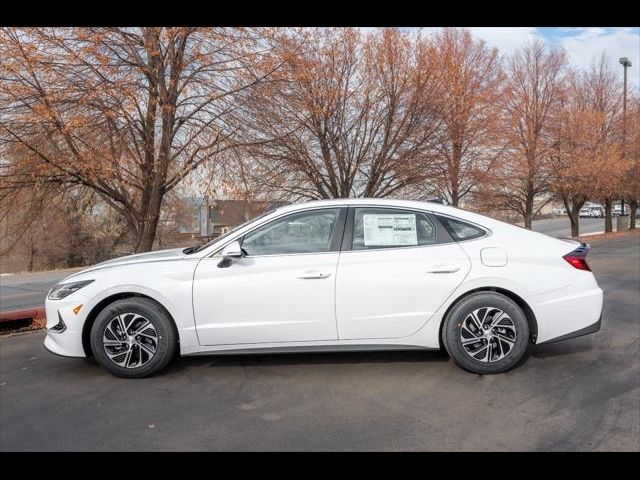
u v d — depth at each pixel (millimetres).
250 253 4574
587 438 3309
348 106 11516
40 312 7012
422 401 3947
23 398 4117
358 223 4633
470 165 14234
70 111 6922
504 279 4469
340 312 4445
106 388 4305
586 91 23766
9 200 7777
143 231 8172
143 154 7945
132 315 4469
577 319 4539
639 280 10172
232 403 3957
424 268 4477
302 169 11281
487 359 4461
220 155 7848
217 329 4449
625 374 4492
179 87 7559
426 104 11492
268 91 7621
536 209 26047
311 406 3881
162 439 3377
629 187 25703
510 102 18969
